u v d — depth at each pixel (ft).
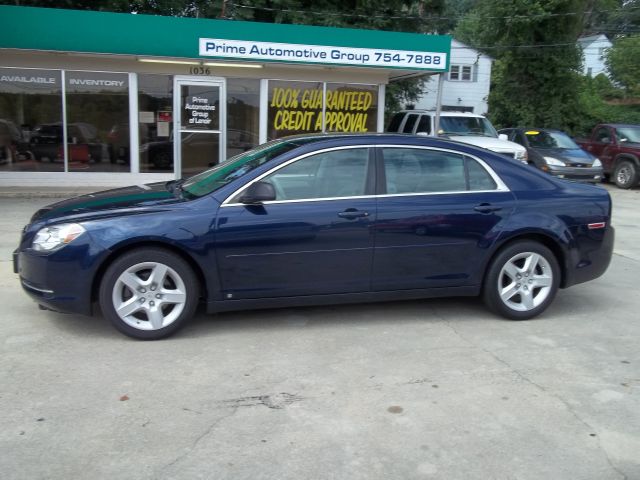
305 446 10.91
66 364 14.21
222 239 15.61
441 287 17.43
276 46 39.32
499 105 83.97
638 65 99.14
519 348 15.81
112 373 13.78
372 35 40.47
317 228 16.08
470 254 17.34
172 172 43.55
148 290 15.56
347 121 45.50
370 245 16.55
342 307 18.98
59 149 41.86
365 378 13.78
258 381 13.53
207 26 38.29
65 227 15.21
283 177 16.30
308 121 44.86
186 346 15.48
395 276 16.96
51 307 15.48
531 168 18.37
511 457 10.69
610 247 18.72
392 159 17.07
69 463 10.25
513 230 17.38
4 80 40.19
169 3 59.26
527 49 79.05
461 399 12.83
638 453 10.92
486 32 83.15
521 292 17.87
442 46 41.83
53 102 41.16
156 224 15.28
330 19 59.11
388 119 74.90
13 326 16.61
